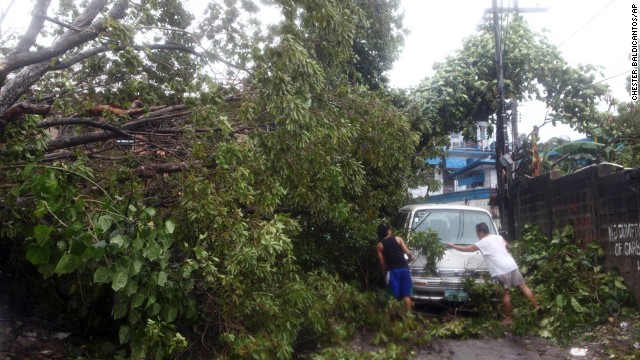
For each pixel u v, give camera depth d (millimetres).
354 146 8172
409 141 8820
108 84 7887
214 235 5773
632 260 8586
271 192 6484
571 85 14781
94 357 5953
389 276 8766
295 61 6562
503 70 14820
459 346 7656
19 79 6145
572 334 7891
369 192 9289
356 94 8539
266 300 6137
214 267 5582
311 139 6719
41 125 6129
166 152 6652
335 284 7676
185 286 5758
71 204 5352
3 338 5996
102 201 5656
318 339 7160
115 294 5461
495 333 8047
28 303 6938
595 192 9828
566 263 9414
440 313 9422
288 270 6723
